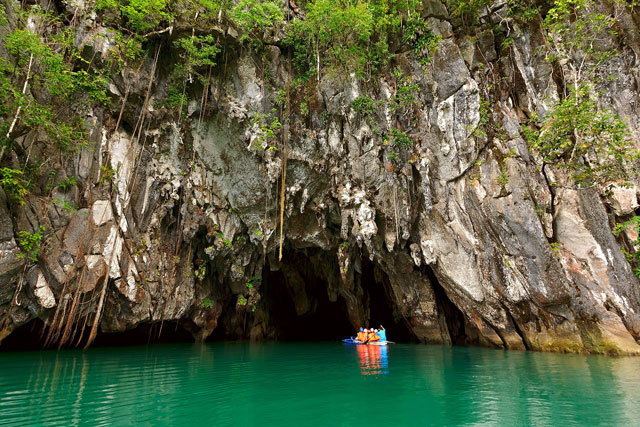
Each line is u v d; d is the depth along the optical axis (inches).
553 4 531.5
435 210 523.8
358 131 544.1
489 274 483.2
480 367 329.4
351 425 169.5
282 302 789.9
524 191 466.3
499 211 474.0
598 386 247.3
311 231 598.2
